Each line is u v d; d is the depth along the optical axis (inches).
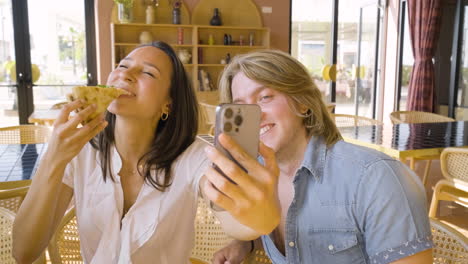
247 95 40.2
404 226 36.3
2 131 128.9
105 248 43.7
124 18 236.4
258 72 38.8
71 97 36.9
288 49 277.1
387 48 315.9
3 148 105.8
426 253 36.6
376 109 326.0
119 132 45.6
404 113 184.2
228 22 264.4
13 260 46.8
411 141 114.7
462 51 282.0
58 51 242.4
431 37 274.8
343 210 39.3
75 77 247.6
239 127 27.7
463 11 279.3
